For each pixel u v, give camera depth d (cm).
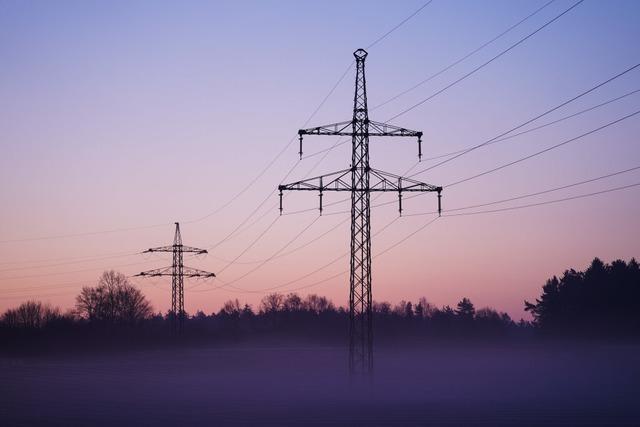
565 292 14325
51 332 15950
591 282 13900
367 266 6091
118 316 17850
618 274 13700
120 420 5800
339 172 6034
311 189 5991
